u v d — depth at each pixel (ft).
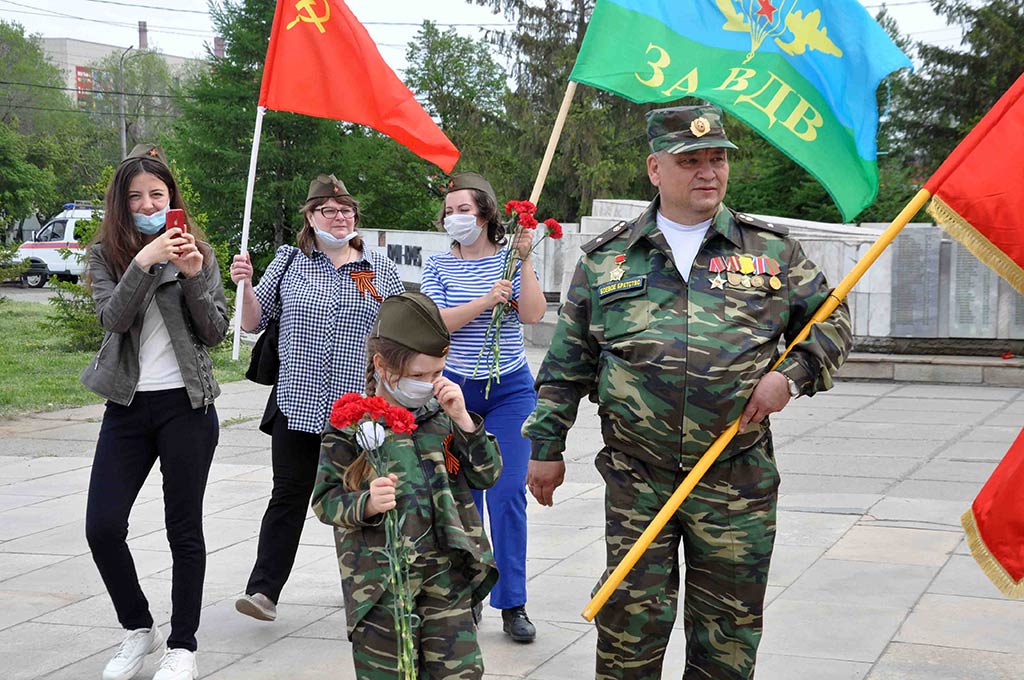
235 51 107.96
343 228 17.89
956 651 15.85
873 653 15.81
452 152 19.10
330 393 17.46
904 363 44.21
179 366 14.92
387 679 11.34
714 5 15.16
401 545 11.19
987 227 12.08
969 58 96.89
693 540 12.19
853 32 14.01
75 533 23.39
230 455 32.04
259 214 107.04
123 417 14.99
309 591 19.39
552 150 16.97
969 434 33.12
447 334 11.34
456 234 18.13
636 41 15.58
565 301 12.89
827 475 27.89
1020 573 12.21
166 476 15.03
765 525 12.07
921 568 19.75
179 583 15.05
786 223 54.34
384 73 19.16
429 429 11.73
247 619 17.97
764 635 16.57
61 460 31.63
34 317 77.97
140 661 15.42
